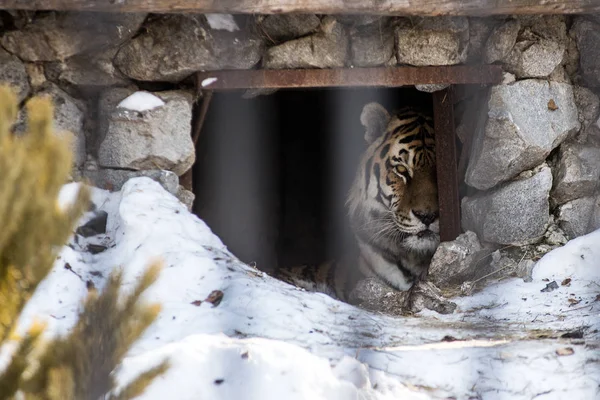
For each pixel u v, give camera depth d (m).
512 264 11.66
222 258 10.01
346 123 15.93
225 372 7.15
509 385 7.75
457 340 8.98
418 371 8.01
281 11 10.55
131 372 6.95
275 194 17.92
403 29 11.38
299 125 17.55
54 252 5.84
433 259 11.60
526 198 11.67
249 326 8.79
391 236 13.45
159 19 11.10
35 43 10.88
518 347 8.41
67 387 5.57
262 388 6.99
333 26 11.20
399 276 13.52
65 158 5.90
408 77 11.52
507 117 11.46
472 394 7.68
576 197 11.93
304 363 7.23
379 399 7.21
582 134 12.15
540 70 11.73
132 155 11.05
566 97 11.98
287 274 14.32
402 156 13.43
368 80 11.44
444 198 12.44
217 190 16.70
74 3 10.14
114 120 11.02
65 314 8.73
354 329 9.12
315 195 18.02
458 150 12.78
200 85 11.22
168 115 11.16
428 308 10.85
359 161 14.45
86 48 11.02
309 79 11.34
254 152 16.98
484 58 11.70
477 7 10.85
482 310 10.55
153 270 6.17
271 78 11.27
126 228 10.12
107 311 5.93
